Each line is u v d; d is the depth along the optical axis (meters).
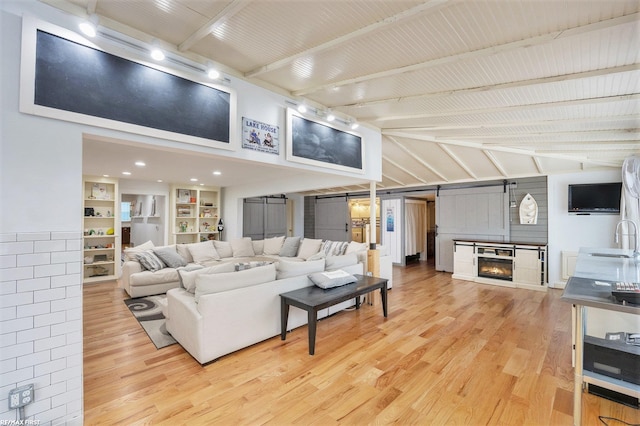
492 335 3.35
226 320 2.81
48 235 1.75
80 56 1.88
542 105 2.90
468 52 2.21
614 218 5.20
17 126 1.66
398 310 4.27
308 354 2.88
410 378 2.45
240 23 2.04
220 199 7.97
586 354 2.03
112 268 6.20
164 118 2.27
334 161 3.86
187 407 2.08
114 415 1.99
